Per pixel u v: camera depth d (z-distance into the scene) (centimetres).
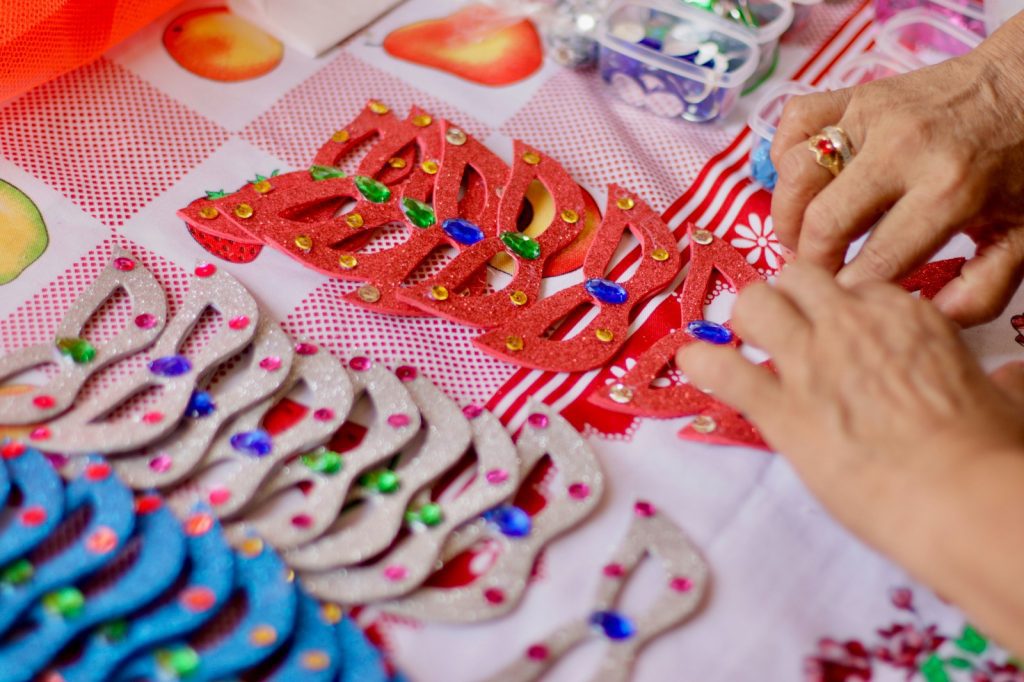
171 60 82
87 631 49
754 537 58
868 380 48
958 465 44
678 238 76
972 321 64
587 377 66
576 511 58
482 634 53
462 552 56
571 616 54
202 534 53
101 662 47
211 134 77
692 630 54
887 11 93
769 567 57
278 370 61
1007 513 42
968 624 55
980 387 48
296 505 57
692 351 54
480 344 65
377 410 60
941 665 54
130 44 82
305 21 85
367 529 55
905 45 90
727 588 56
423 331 67
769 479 61
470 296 68
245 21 85
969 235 66
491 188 75
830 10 96
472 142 78
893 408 47
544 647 52
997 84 63
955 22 89
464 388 65
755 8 85
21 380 60
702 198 80
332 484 56
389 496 57
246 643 49
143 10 80
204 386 61
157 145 75
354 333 66
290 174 74
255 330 63
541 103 84
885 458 46
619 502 60
